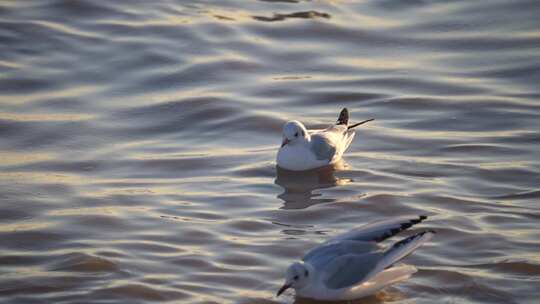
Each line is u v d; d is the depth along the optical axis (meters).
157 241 13.55
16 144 17.22
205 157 16.88
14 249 13.31
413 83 19.98
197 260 12.95
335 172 16.27
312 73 20.59
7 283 12.32
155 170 16.28
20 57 20.97
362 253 11.66
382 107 18.98
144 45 21.64
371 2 24.11
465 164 16.27
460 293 12.05
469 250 13.15
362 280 11.50
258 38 22.14
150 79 20.22
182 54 21.33
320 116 18.61
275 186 15.75
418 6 23.89
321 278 11.59
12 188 15.34
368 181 15.78
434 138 17.47
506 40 21.89
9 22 22.50
